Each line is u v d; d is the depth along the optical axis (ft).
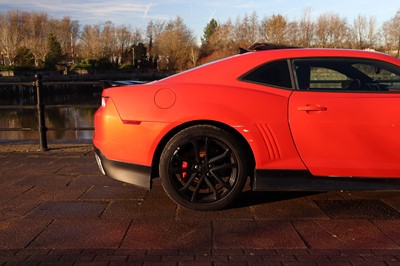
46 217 11.60
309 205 12.55
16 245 9.84
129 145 11.88
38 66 236.84
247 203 12.72
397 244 9.86
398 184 11.68
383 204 12.62
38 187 14.40
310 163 11.53
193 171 11.76
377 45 193.98
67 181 15.12
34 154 19.79
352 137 11.43
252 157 11.92
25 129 20.65
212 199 11.87
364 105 11.45
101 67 269.03
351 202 12.80
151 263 8.93
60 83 21.04
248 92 11.68
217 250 9.57
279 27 223.92
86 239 10.16
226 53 255.29
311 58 12.15
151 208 12.31
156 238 10.21
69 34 306.14
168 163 11.68
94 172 16.38
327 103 11.48
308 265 8.83
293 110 11.51
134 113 11.81
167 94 11.79
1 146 21.71
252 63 12.11
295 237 10.27
